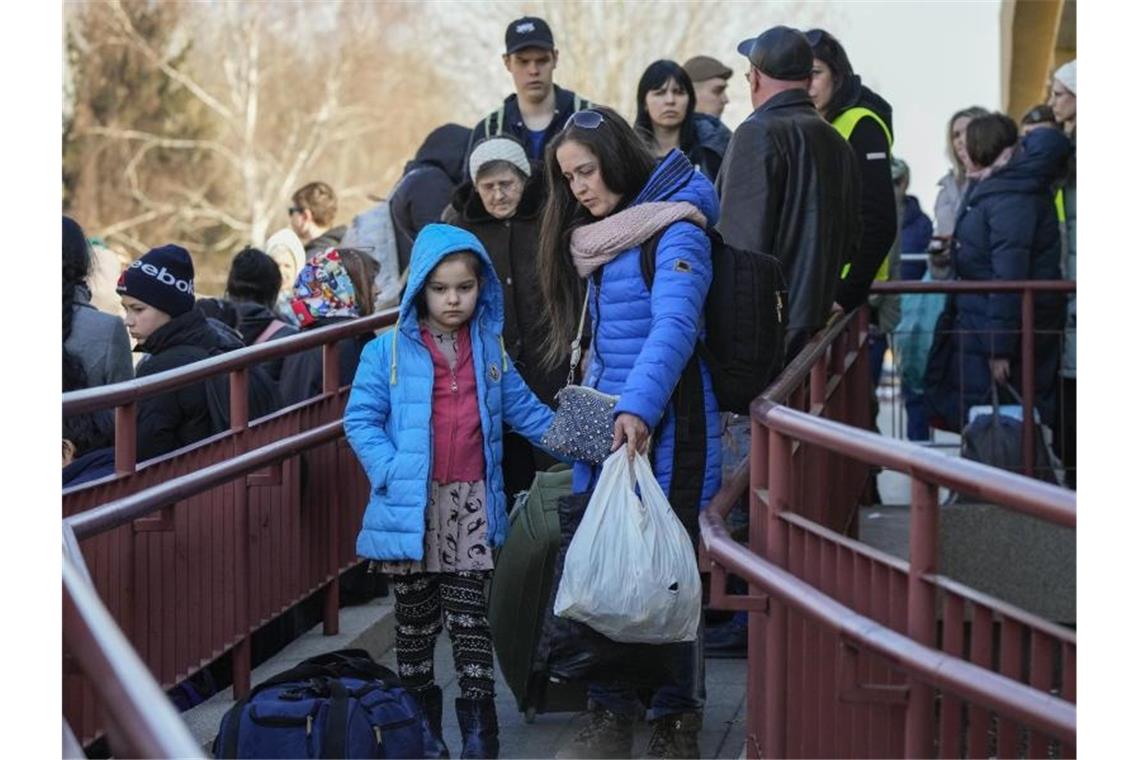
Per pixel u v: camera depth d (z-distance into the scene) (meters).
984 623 3.94
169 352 7.15
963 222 9.66
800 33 7.00
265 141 44.78
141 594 5.88
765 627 5.27
